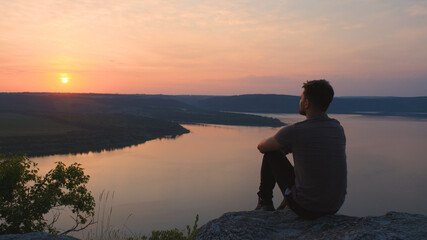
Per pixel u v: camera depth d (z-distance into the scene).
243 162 136.50
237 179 112.31
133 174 107.44
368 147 183.62
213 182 107.25
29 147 119.88
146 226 65.38
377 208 90.31
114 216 69.81
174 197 89.31
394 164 142.75
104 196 84.00
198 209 81.69
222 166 128.75
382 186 111.12
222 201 89.44
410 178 121.19
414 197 100.00
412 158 155.25
